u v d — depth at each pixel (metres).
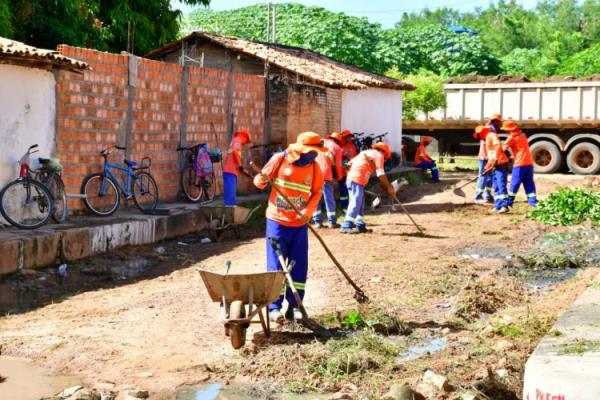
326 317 9.07
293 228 8.87
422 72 32.25
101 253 12.93
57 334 8.45
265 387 6.96
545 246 14.64
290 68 22.66
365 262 12.65
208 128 18.78
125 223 13.62
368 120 26.39
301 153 8.77
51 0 22.06
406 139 31.91
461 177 28.83
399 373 7.30
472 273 11.83
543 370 5.95
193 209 15.95
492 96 30.09
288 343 8.19
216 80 18.98
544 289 11.03
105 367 7.42
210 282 7.74
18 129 13.11
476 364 7.43
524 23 76.56
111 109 15.47
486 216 18.77
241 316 7.54
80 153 14.70
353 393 6.81
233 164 16.50
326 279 11.20
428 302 10.11
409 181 26.25
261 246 14.41
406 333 8.70
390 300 10.11
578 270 12.47
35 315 9.33
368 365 7.45
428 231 16.28
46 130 13.86
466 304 9.71
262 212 18.53
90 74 14.86
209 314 9.34
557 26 81.88
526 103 29.45
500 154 19.34
